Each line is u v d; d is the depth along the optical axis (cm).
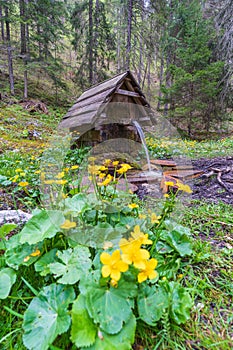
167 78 950
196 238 132
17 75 1134
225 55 782
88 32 1005
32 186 199
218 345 73
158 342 73
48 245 102
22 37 939
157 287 86
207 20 805
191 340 74
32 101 924
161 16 865
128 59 829
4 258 97
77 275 81
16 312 81
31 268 96
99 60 1066
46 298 77
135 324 69
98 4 997
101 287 75
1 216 142
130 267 77
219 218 157
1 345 72
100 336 66
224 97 809
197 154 388
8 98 888
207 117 858
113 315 69
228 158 334
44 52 984
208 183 230
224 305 88
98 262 88
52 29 945
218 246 125
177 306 77
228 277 101
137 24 833
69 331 71
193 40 784
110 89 209
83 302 71
